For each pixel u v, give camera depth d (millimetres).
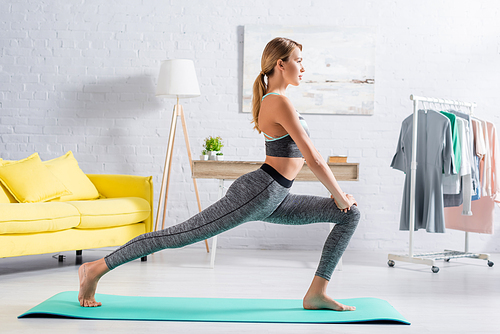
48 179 3121
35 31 4008
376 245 4051
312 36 4023
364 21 4070
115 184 3504
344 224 1882
